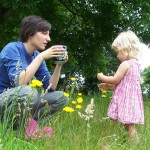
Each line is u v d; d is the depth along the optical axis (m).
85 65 11.74
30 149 2.56
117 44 3.97
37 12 10.64
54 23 11.41
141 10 9.02
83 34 11.55
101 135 3.29
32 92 2.87
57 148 2.68
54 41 11.25
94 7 11.10
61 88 5.86
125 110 3.78
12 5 7.75
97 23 11.20
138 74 3.92
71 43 11.54
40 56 3.10
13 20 10.07
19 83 3.03
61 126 3.18
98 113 4.39
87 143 2.79
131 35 3.99
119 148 2.88
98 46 11.60
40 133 2.89
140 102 3.88
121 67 3.86
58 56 3.19
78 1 11.41
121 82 3.88
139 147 3.05
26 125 2.92
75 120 3.70
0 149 2.28
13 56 3.21
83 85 11.48
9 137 2.63
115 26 10.98
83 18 11.51
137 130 3.80
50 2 10.89
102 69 12.03
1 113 3.04
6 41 10.56
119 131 3.54
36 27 3.32
